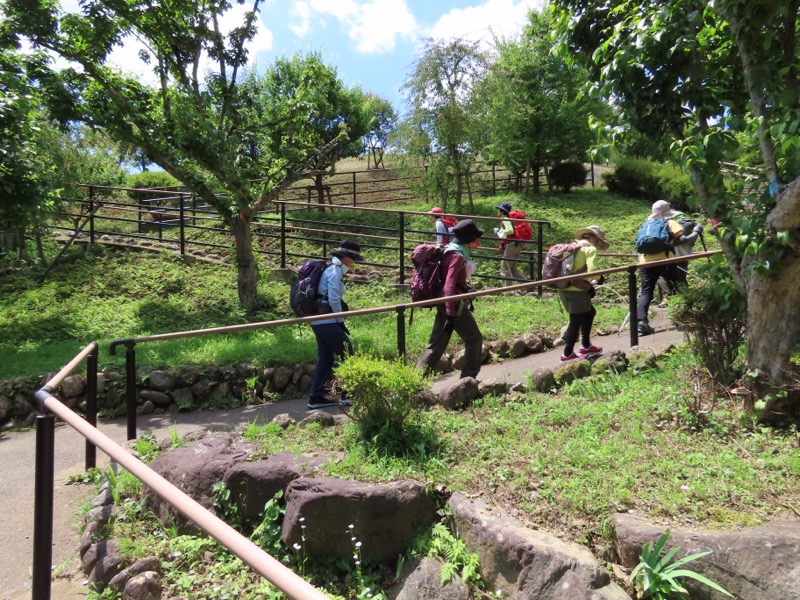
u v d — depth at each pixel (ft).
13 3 27.86
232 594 10.74
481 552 11.15
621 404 16.40
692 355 18.80
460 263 20.39
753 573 9.96
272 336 29.86
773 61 14.90
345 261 21.06
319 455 13.89
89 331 31.45
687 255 23.93
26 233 44.42
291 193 86.07
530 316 31.14
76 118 30.04
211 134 31.63
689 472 12.72
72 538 12.85
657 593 9.95
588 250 22.79
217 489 12.54
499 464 13.44
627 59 16.07
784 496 11.86
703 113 16.08
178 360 25.11
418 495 12.03
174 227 51.44
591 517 11.52
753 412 14.67
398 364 14.71
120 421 22.39
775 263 14.23
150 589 10.43
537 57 69.41
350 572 11.44
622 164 70.18
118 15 30.73
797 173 13.75
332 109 72.18
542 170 84.28
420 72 59.26
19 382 22.85
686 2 15.46
